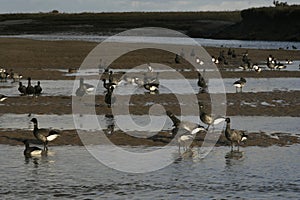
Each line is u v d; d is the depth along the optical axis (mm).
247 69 54625
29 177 18328
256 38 142125
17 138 23703
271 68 55531
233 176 18641
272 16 145875
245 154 21484
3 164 19812
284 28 141625
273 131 25438
